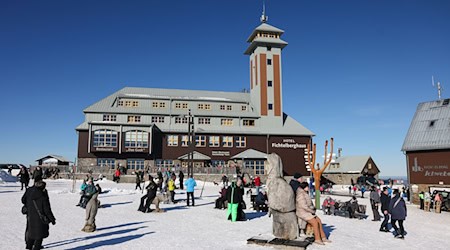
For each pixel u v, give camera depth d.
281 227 10.46
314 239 10.79
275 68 62.00
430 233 15.55
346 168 75.25
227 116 58.00
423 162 32.94
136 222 14.35
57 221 14.05
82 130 51.38
